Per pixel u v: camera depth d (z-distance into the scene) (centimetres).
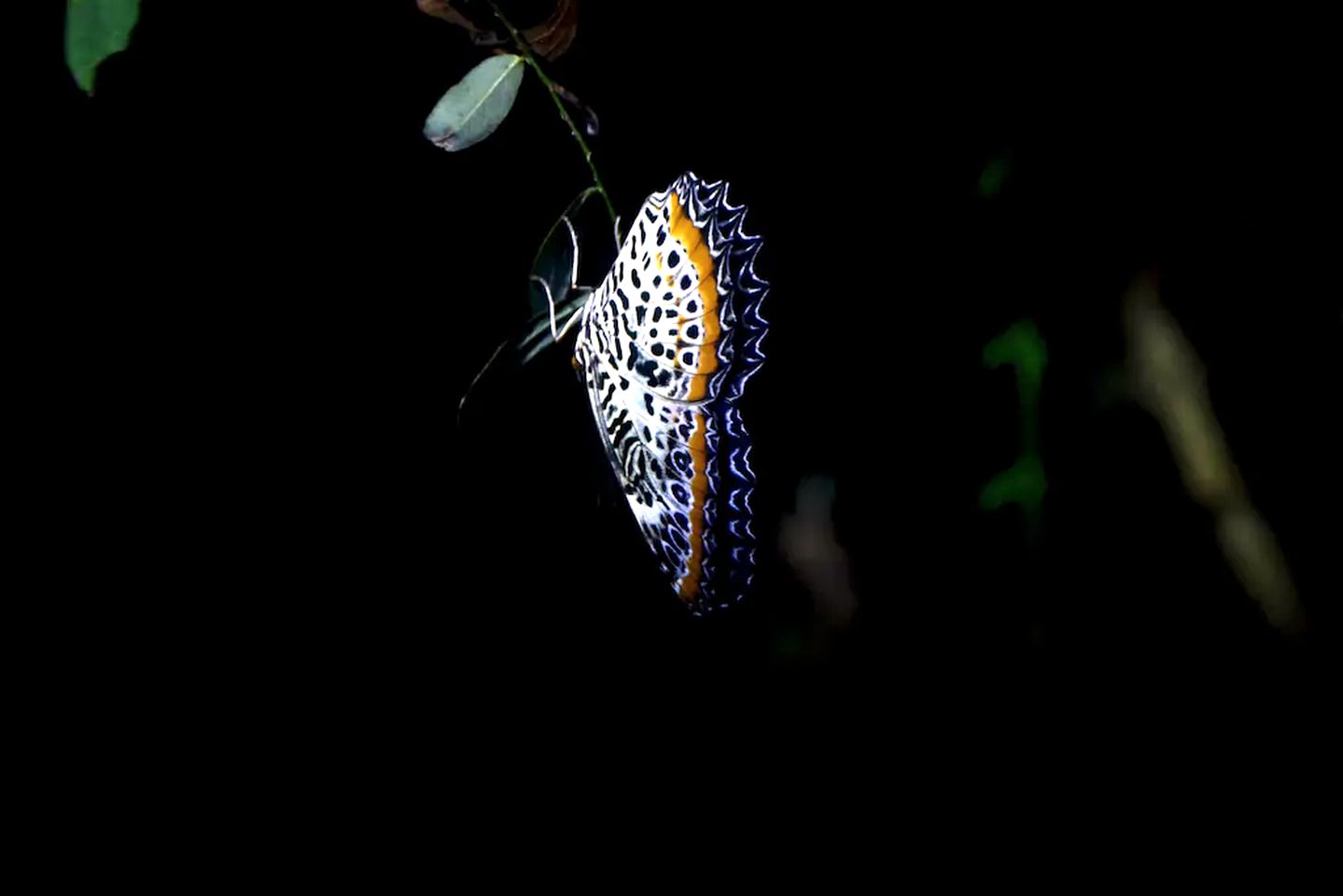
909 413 55
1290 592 52
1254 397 52
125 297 60
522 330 48
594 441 53
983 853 58
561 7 48
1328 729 54
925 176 54
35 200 58
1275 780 55
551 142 57
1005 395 54
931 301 54
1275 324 51
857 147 54
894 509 55
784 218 55
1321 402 51
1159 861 56
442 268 60
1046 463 54
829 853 60
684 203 43
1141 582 54
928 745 58
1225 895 55
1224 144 51
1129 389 52
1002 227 53
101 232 59
